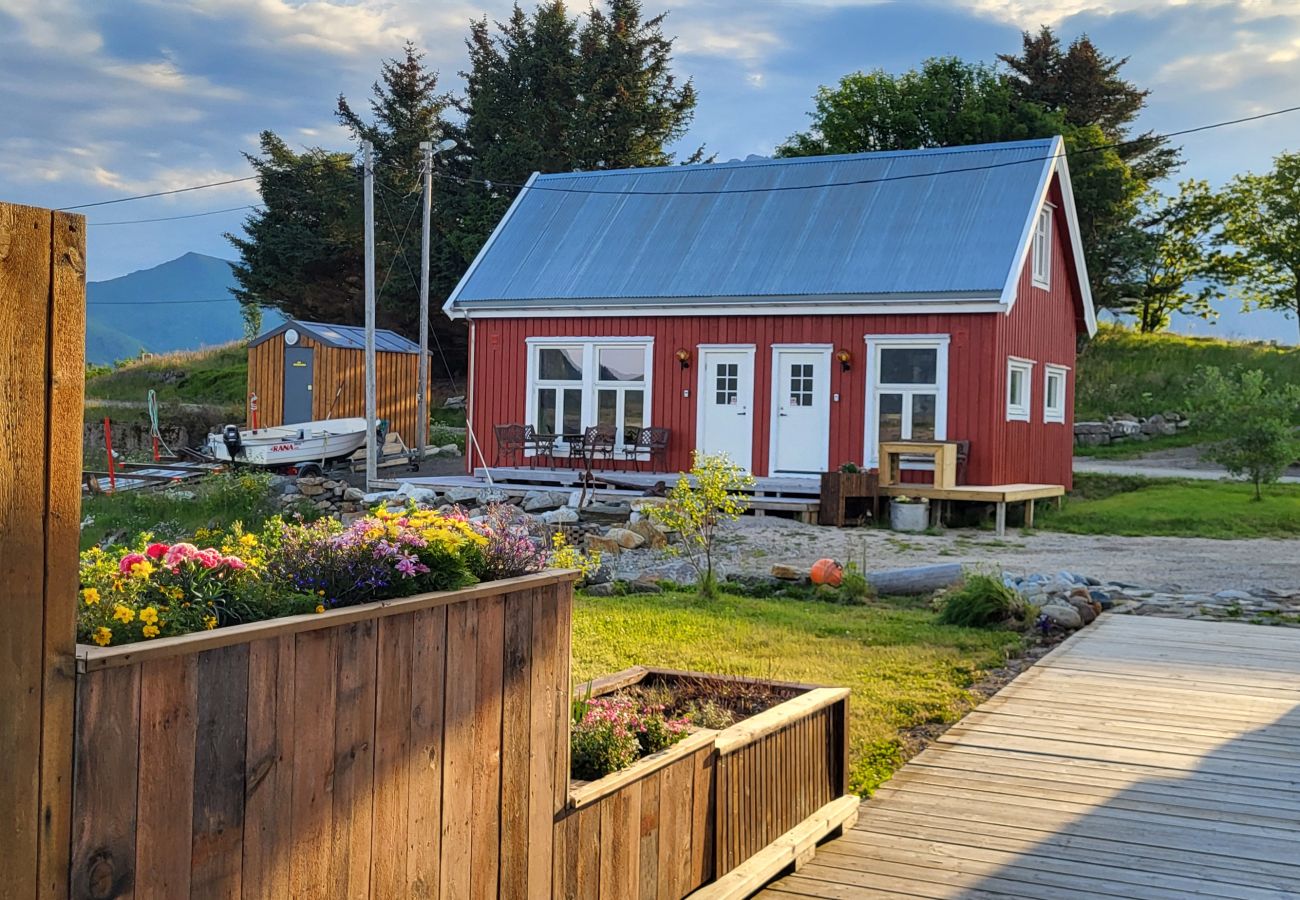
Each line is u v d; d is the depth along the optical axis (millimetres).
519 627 3979
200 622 2912
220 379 41312
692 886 5000
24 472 2482
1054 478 22594
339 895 3217
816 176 22797
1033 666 9547
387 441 26359
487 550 4051
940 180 21562
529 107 44406
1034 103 39875
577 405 21734
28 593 2475
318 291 47438
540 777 4082
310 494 21219
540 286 21969
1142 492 23141
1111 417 32094
